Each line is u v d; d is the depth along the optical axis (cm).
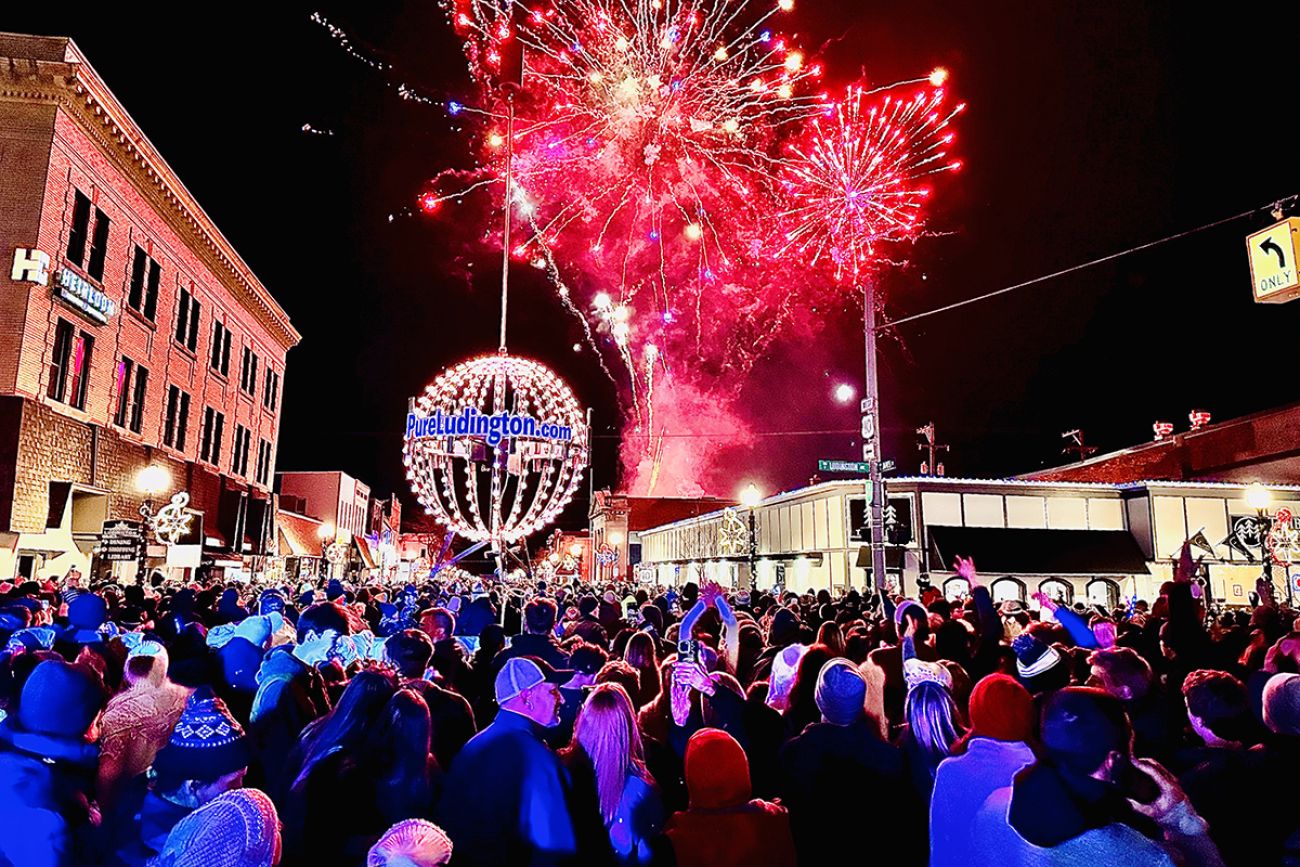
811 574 3844
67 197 2269
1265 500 2944
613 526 6919
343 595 1282
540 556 8550
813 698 580
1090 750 291
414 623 1019
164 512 2438
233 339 3747
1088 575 3319
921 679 539
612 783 395
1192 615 785
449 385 1542
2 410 2067
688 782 370
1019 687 365
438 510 1535
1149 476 4253
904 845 446
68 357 2336
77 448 2352
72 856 294
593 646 647
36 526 2152
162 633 782
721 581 4788
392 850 254
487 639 790
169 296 3005
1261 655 774
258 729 493
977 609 736
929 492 3475
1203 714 440
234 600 1016
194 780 345
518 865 377
